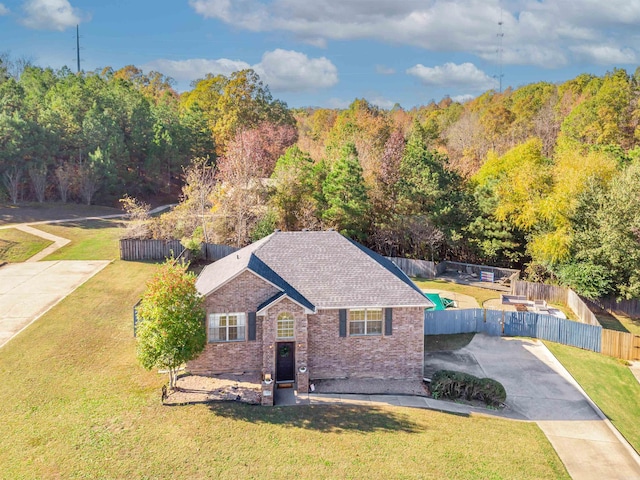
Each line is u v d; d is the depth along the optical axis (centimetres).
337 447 2009
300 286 2681
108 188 8481
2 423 2109
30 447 1948
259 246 2947
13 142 7375
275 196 5956
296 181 5966
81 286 4141
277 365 2584
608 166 5128
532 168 5441
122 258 5072
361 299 2650
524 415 2464
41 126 7919
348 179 5475
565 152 6272
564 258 4725
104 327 3238
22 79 10131
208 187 6209
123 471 1820
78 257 5172
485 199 5647
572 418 2445
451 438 2136
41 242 5728
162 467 1847
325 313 2627
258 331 2598
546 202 4962
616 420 2477
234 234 5625
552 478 1923
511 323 3553
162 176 9631
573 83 11894
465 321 3572
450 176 6162
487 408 2506
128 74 14625
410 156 6159
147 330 2288
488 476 1894
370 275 2797
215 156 9931
